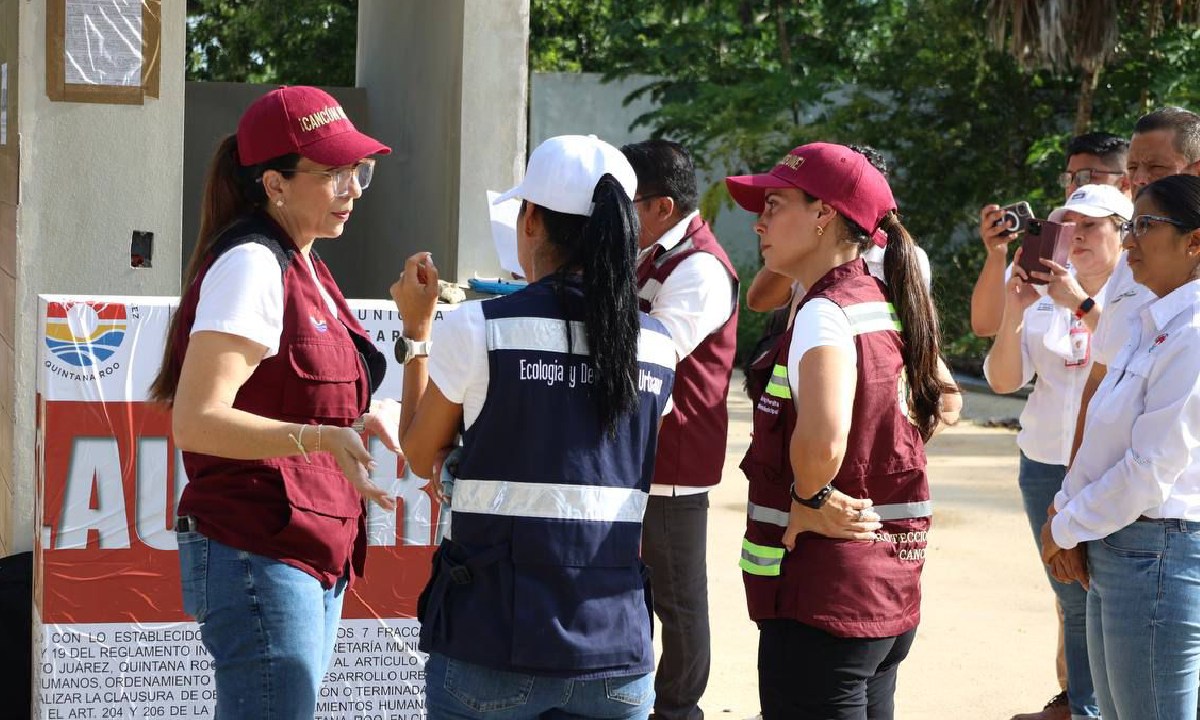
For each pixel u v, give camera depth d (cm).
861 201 309
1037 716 495
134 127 457
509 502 263
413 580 397
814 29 2073
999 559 764
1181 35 1575
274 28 1933
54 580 375
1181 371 325
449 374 265
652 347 283
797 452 292
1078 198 455
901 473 305
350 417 301
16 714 417
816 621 298
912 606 309
